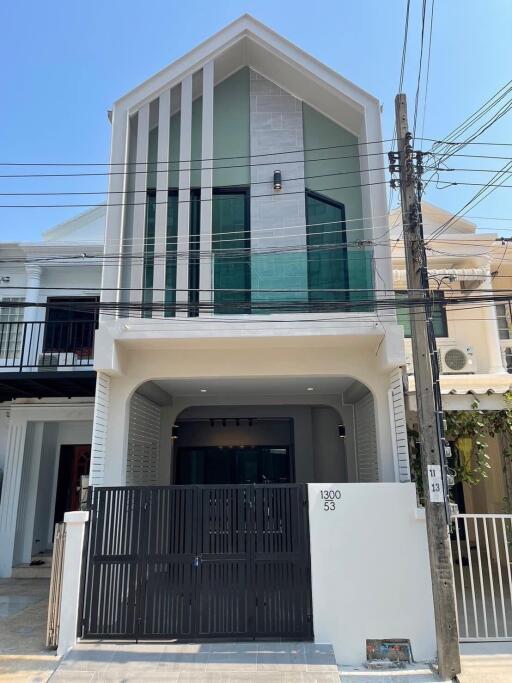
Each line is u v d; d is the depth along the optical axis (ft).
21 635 21.90
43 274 39.09
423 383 19.94
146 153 28.43
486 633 20.27
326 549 20.29
